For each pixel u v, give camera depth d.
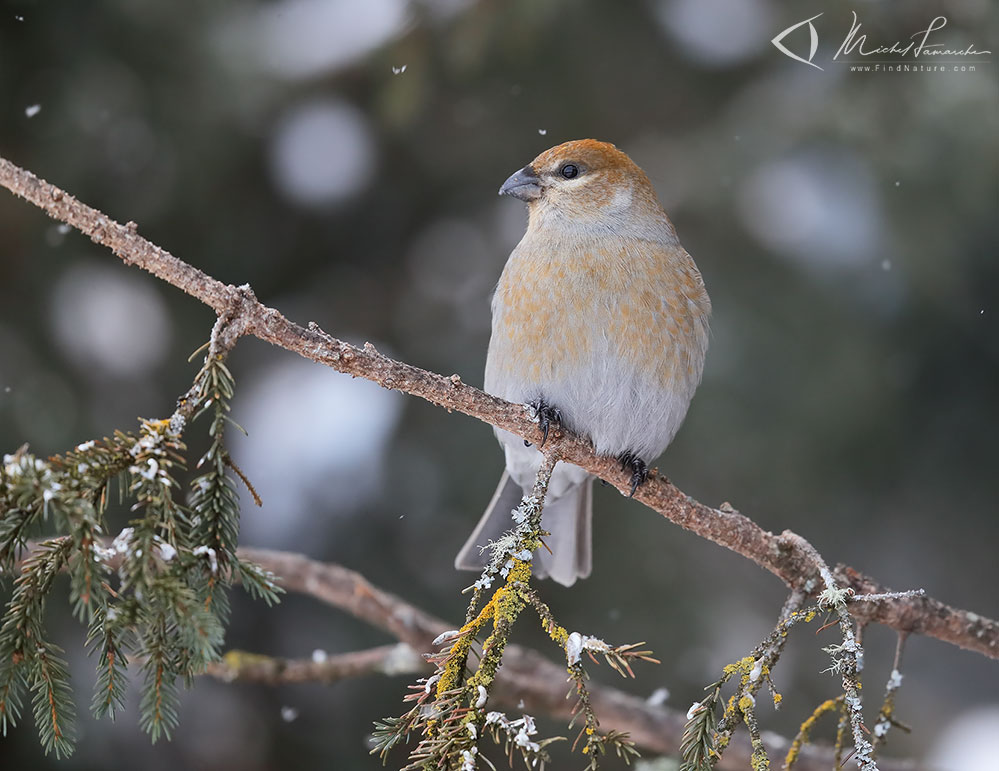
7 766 8.60
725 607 10.21
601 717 7.54
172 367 10.09
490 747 9.29
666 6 10.38
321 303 11.13
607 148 7.23
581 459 5.80
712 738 4.06
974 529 10.80
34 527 3.72
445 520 10.12
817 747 7.16
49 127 9.52
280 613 9.91
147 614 3.66
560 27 10.24
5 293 9.49
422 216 11.31
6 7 9.28
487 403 5.29
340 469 10.43
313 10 10.62
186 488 10.30
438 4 9.77
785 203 10.39
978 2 9.03
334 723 9.62
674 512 5.81
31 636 3.86
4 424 9.12
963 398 10.42
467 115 10.70
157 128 9.91
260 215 10.76
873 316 10.23
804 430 10.20
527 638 9.63
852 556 10.77
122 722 9.11
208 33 9.93
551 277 6.79
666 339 6.74
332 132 10.83
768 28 10.16
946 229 9.77
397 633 7.46
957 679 11.77
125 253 4.25
